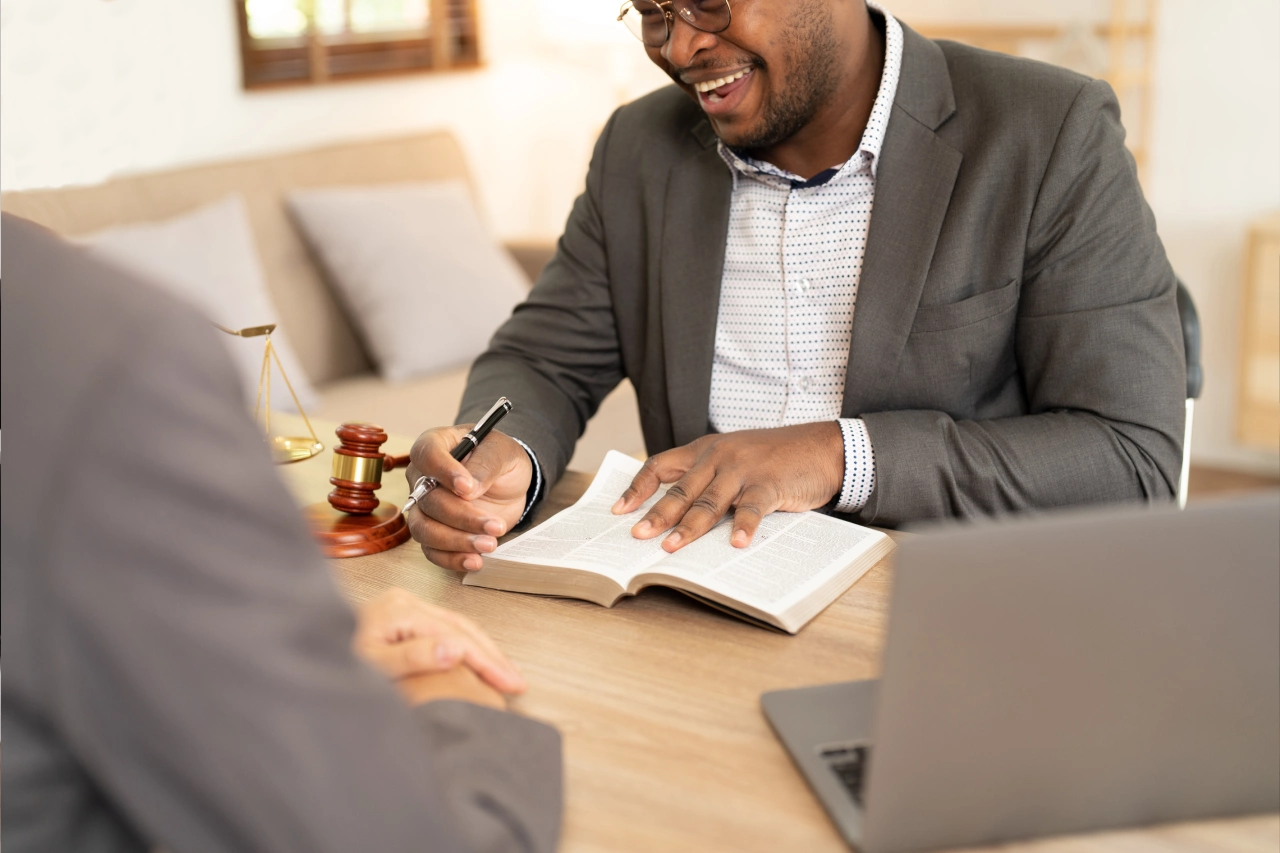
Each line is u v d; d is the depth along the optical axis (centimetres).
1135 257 130
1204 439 375
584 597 105
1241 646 69
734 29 132
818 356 150
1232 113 354
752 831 73
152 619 47
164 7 288
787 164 151
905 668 66
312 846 51
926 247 137
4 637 48
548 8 393
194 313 52
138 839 59
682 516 116
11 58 249
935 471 123
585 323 163
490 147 407
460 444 121
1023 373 140
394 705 56
